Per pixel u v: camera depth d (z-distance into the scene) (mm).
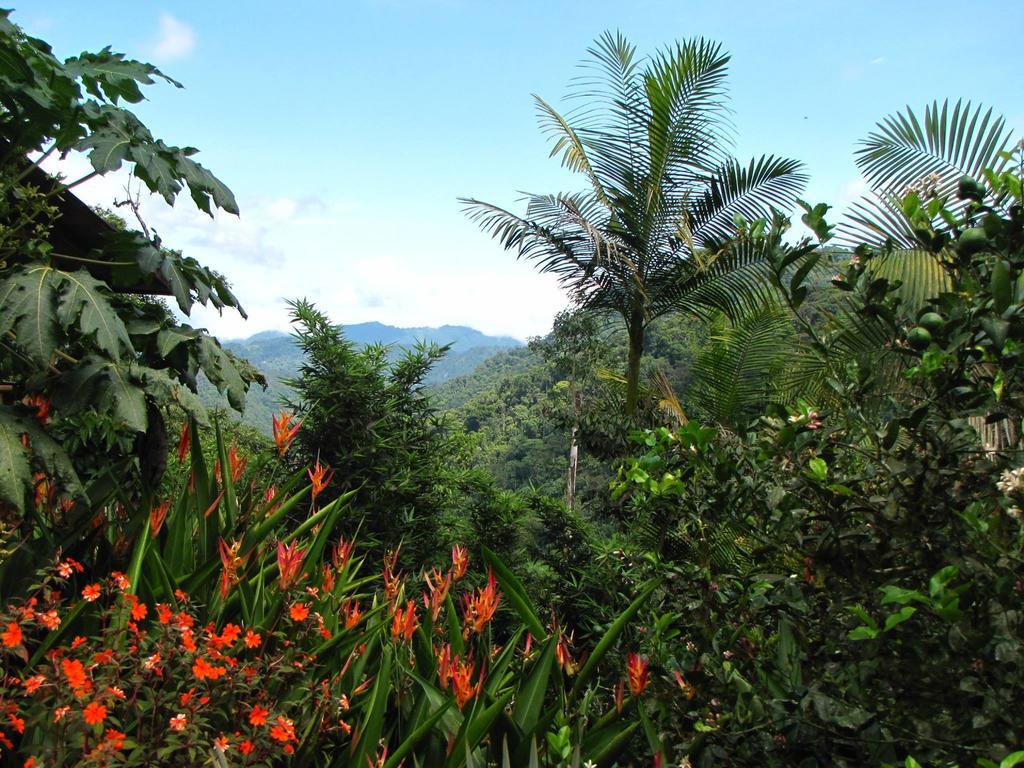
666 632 1952
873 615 1449
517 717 1920
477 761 1721
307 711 1832
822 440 1625
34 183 2980
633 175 8555
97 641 1745
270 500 2695
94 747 1429
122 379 2334
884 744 1387
